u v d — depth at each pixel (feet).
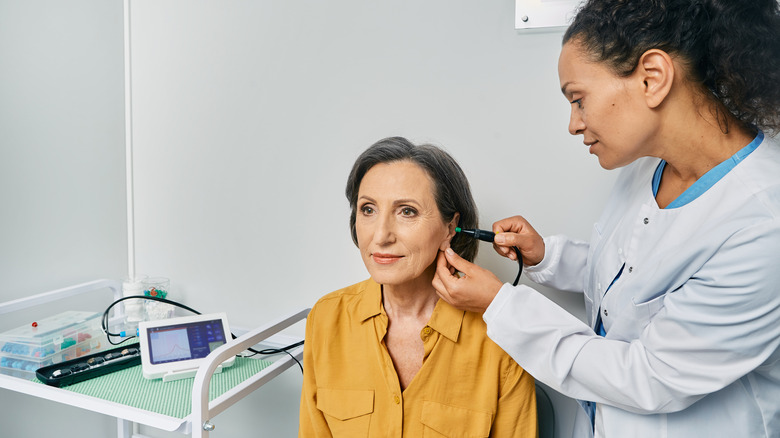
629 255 2.87
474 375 3.22
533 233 3.55
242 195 4.98
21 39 4.76
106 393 3.67
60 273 5.24
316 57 4.57
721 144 2.46
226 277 5.14
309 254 4.79
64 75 5.13
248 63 4.80
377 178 3.07
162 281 5.11
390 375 3.23
